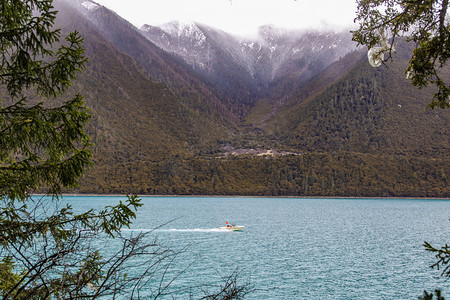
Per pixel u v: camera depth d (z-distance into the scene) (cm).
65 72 731
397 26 626
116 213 662
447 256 525
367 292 2903
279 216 10062
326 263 3925
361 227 7675
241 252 4447
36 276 546
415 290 2966
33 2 712
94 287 568
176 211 11369
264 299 2691
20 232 614
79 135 716
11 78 732
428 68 632
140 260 3331
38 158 685
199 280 2972
